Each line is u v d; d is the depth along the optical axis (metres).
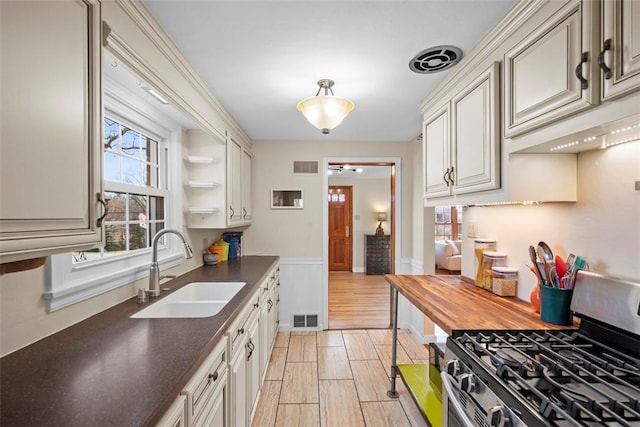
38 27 0.74
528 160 1.36
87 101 0.90
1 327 1.00
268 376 2.56
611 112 0.90
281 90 2.18
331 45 1.61
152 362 0.97
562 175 1.38
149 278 1.80
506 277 1.79
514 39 1.32
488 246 1.99
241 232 3.53
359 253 7.14
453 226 7.26
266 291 2.55
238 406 1.57
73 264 1.33
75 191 0.86
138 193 1.92
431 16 1.37
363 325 3.77
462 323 1.34
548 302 1.35
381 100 2.36
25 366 0.94
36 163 0.74
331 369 2.69
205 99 2.10
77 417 0.70
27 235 0.72
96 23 0.93
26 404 0.75
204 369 1.11
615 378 0.87
